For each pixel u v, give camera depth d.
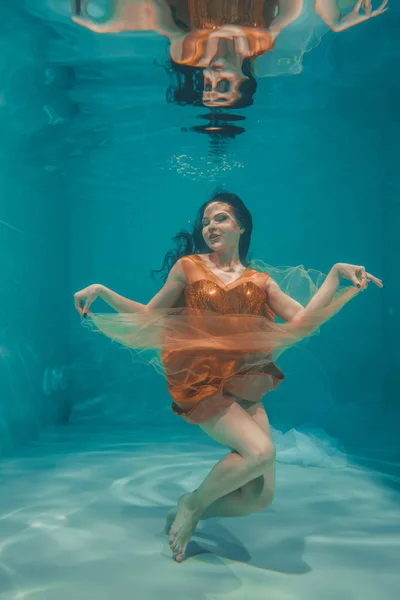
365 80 7.98
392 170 9.23
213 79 7.75
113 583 3.19
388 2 5.99
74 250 10.59
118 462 6.49
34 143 7.77
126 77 7.75
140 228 10.84
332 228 10.48
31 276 7.89
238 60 7.24
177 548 3.50
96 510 4.62
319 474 5.92
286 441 7.09
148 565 3.46
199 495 3.43
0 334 6.68
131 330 3.55
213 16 6.15
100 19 6.25
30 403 7.93
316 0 5.86
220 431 3.26
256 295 3.42
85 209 10.59
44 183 8.54
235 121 9.28
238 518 4.43
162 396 10.06
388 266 9.48
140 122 9.21
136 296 10.80
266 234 10.89
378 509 4.69
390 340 9.38
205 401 3.28
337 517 4.47
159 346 3.52
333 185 10.38
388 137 9.35
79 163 10.11
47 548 3.75
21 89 6.77
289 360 10.02
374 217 10.11
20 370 7.48
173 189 10.91
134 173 10.62
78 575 3.30
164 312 3.45
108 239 10.73
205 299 3.35
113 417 10.05
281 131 9.70
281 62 7.32
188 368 3.37
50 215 8.88
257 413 3.49
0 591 3.08
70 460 6.60
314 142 10.12
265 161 10.74
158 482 5.57
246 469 3.16
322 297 3.36
